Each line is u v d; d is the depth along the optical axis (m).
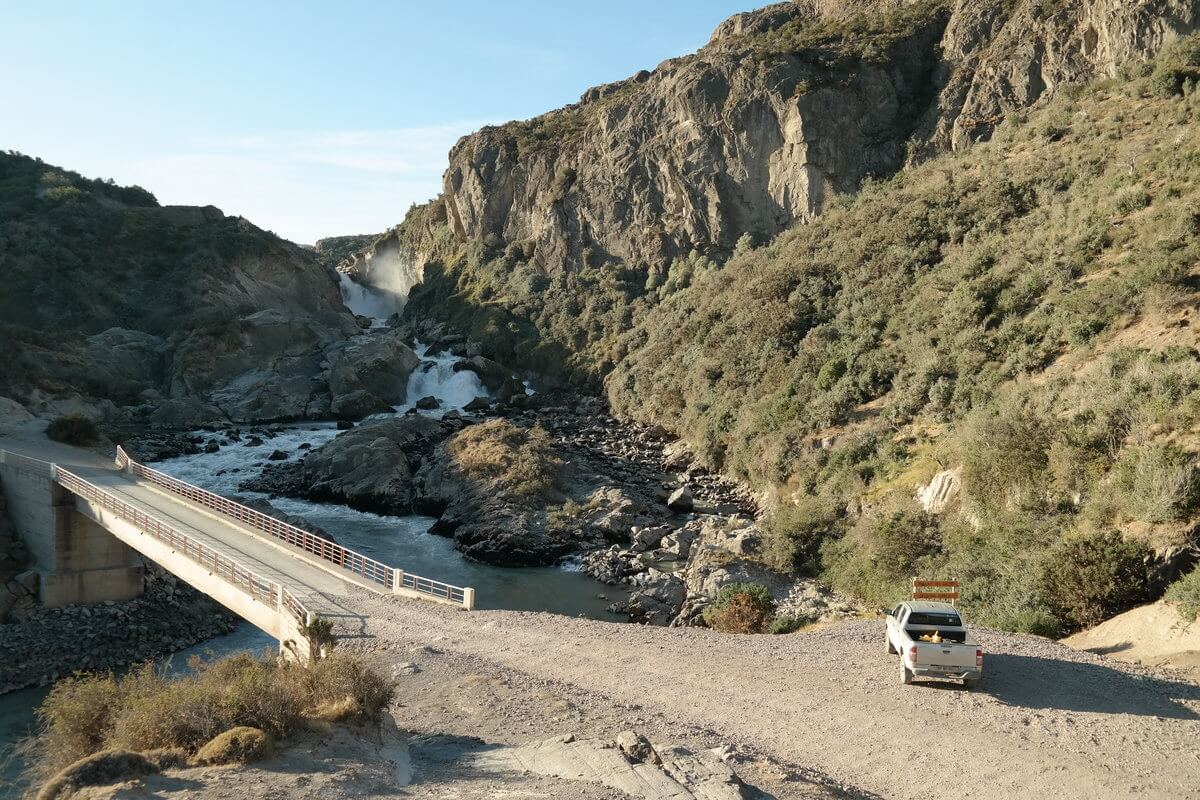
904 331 49.53
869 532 33.59
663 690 17.58
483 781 11.28
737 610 28.84
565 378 95.25
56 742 13.75
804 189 88.88
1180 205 41.47
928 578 28.69
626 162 106.00
